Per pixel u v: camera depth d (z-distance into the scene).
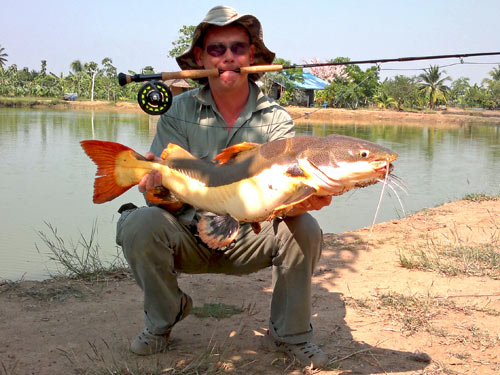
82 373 1.80
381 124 30.36
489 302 2.53
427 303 2.48
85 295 2.56
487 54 2.12
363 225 5.13
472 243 3.62
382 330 2.21
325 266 3.17
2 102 45.12
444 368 1.88
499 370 1.88
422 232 4.03
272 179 1.68
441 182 7.99
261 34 2.03
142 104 1.97
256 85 2.11
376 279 2.91
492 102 63.50
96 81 61.56
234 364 1.88
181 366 1.85
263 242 1.87
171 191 1.83
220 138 2.06
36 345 2.01
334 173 1.61
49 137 14.09
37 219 5.02
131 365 1.85
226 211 1.75
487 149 14.65
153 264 1.81
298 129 20.72
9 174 7.69
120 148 1.84
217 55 1.98
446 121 39.19
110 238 4.42
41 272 3.47
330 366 1.88
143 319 2.28
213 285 2.76
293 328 1.88
